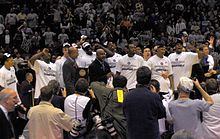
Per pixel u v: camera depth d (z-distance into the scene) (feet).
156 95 20.10
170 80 33.76
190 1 80.53
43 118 20.16
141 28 73.00
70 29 69.31
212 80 22.59
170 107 21.26
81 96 23.13
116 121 22.30
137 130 19.84
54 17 71.87
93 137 23.02
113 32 68.39
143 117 19.77
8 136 17.61
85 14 73.97
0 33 67.26
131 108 19.98
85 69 30.91
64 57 32.78
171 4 79.71
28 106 30.76
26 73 32.65
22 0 76.38
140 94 20.01
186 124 20.84
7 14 70.38
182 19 74.43
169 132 22.56
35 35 65.16
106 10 76.18
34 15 70.74
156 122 20.01
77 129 22.74
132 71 33.88
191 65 34.47
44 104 20.47
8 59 30.91
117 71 34.17
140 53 37.40
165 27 73.46
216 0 81.92
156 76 33.60
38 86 32.89
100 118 22.62
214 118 21.98
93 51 36.42
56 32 69.26
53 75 33.17
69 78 29.73
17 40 65.36
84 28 70.08
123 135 22.22
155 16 75.00
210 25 75.10
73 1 77.61
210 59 34.35
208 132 21.98
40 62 32.96
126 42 66.49
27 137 22.15
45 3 75.46
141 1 79.61
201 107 20.85
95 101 23.34
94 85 23.26
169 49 47.21
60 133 20.31
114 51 37.19
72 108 22.90
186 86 20.81
